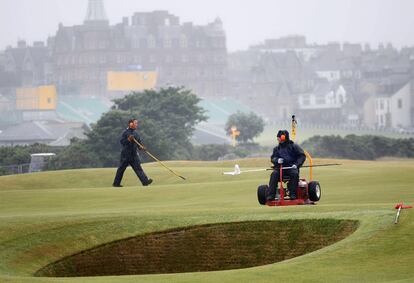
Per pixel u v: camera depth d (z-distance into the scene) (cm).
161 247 6197
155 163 15762
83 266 6047
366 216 6047
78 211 7756
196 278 4909
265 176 11869
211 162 15712
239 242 6141
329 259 5244
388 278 4791
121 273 6128
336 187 8906
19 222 6469
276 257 6012
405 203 6906
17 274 5534
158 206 8044
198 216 6519
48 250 6009
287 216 6241
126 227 6350
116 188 9762
